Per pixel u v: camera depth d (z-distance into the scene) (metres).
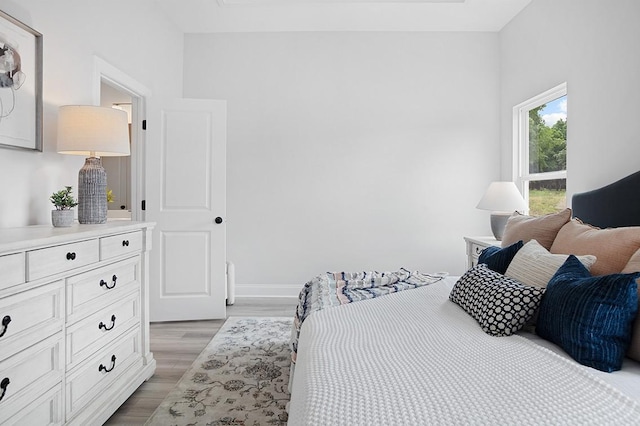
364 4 3.65
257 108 4.26
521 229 2.31
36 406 1.42
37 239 1.39
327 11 3.79
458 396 0.99
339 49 4.24
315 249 4.28
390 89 4.24
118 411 1.99
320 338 1.45
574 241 1.82
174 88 4.07
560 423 0.88
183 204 3.54
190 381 2.29
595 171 2.75
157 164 3.50
